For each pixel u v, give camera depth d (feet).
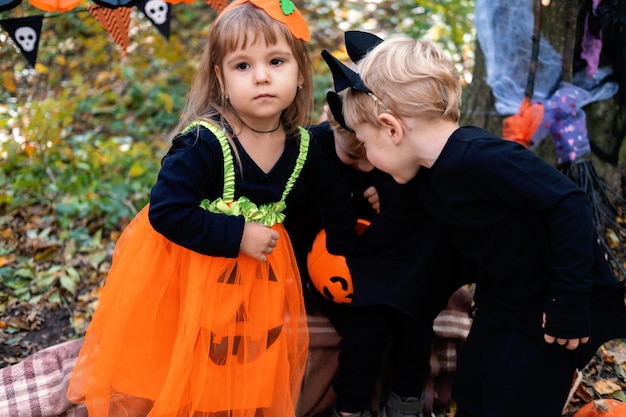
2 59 16.01
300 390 7.21
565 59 8.51
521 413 5.77
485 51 9.09
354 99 5.79
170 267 6.08
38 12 12.83
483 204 5.53
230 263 6.01
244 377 6.17
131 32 18.01
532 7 8.52
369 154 5.94
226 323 6.00
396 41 5.79
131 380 6.18
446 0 14.51
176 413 5.98
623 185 9.94
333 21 19.45
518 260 5.63
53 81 16.38
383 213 6.54
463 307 7.89
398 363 7.02
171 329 6.23
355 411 6.99
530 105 7.79
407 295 6.40
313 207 7.09
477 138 5.47
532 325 5.71
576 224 5.18
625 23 7.93
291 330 6.57
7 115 12.84
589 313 5.38
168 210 5.55
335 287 6.75
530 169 5.30
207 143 5.71
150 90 15.76
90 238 10.64
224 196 5.91
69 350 7.18
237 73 5.71
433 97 5.52
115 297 6.23
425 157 5.71
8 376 6.81
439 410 7.53
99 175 12.14
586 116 9.51
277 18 5.66
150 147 13.66
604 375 7.77
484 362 5.99
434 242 6.31
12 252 10.23
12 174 12.12
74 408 6.64
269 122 6.02
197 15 20.13
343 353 6.91
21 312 8.95
